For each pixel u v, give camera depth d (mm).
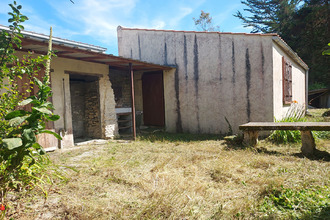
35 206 2328
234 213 2158
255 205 2279
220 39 7289
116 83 8602
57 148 5570
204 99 7664
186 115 8031
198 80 7754
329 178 2973
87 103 7520
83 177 3186
